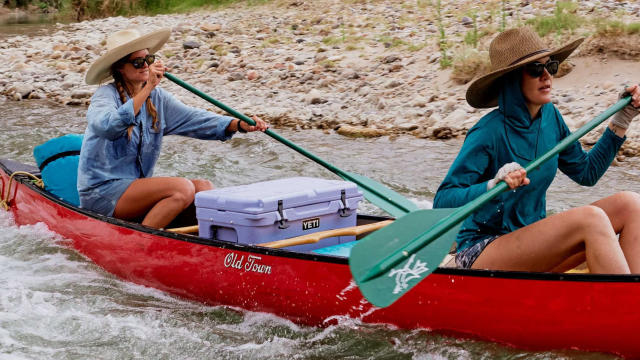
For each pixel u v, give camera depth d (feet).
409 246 11.06
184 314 14.73
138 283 16.11
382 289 10.97
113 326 13.99
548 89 12.17
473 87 12.53
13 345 13.10
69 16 91.56
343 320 13.29
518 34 12.25
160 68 15.75
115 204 16.63
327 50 45.52
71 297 15.42
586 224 11.32
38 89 44.16
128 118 15.55
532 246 11.74
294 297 13.65
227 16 68.44
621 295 11.23
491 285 11.92
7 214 20.53
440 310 12.42
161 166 27.14
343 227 15.98
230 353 13.03
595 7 39.86
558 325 11.71
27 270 16.94
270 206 14.26
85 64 50.14
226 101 38.70
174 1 81.46
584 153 13.61
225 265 14.40
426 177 25.38
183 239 14.96
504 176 11.25
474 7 48.91
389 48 43.06
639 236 11.94
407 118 32.99
